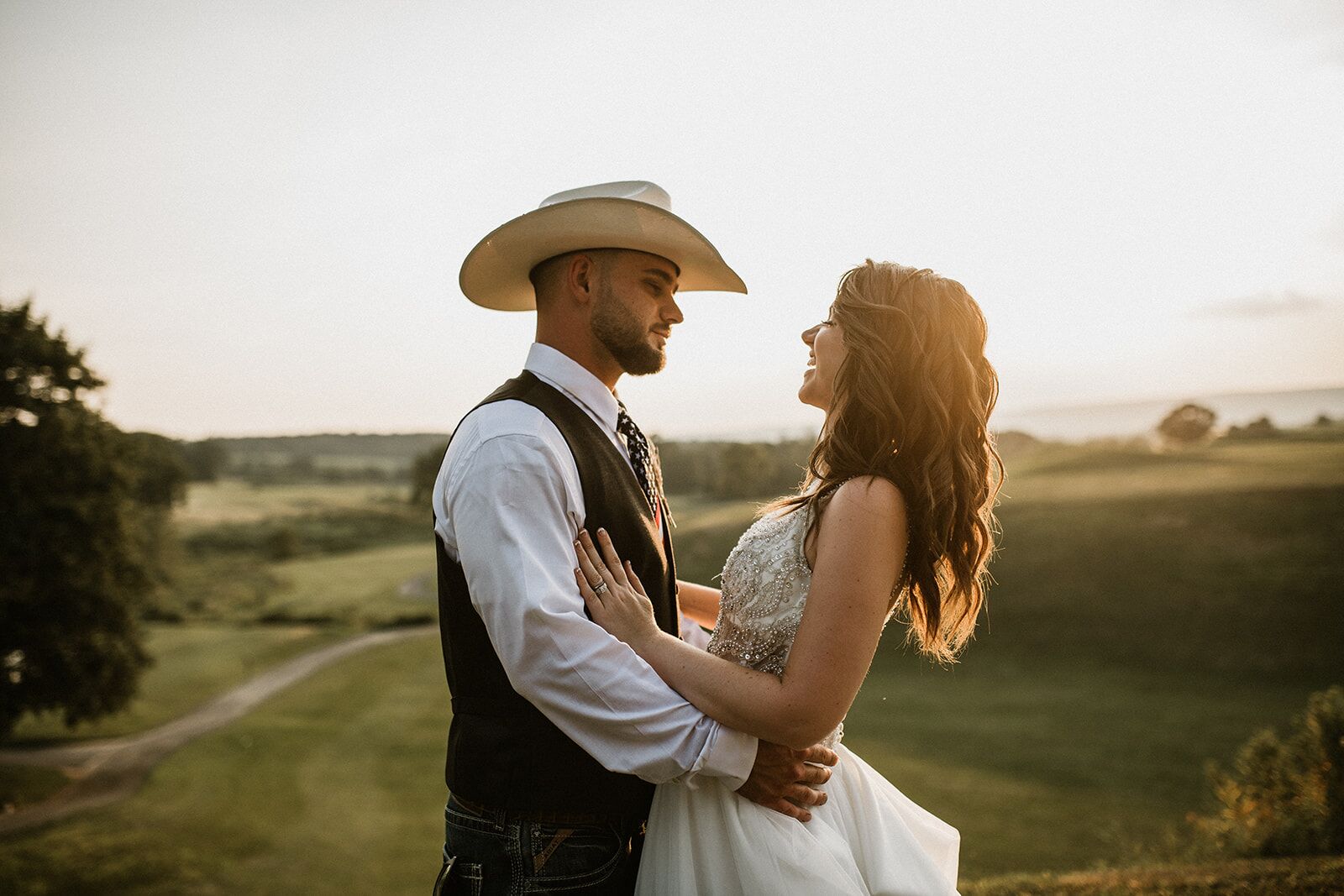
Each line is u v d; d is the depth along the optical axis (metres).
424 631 48.78
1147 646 27.20
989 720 23.05
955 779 18.58
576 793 2.03
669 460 64.25
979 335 2.05
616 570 2.03
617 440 2.30
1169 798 16.75
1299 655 25.06
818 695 1.81
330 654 43.69
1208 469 42.44
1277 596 28.02
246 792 22.88
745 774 1.91
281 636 48.31
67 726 23.55
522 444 1.97
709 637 2.62
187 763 26.06
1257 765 7.14
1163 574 30.95
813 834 1.99
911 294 2.00
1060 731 21.72
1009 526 36.53
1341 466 39.19
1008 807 16.64
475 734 2.09
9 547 21.75
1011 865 13.29
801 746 1.85
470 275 2.47
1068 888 4.82
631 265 2.23
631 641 1.96
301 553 77.06
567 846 2.02
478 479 1.95
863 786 2.19
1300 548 30.81
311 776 24.14
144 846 18.78
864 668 1.85
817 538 1.94
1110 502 37.38
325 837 18.89
